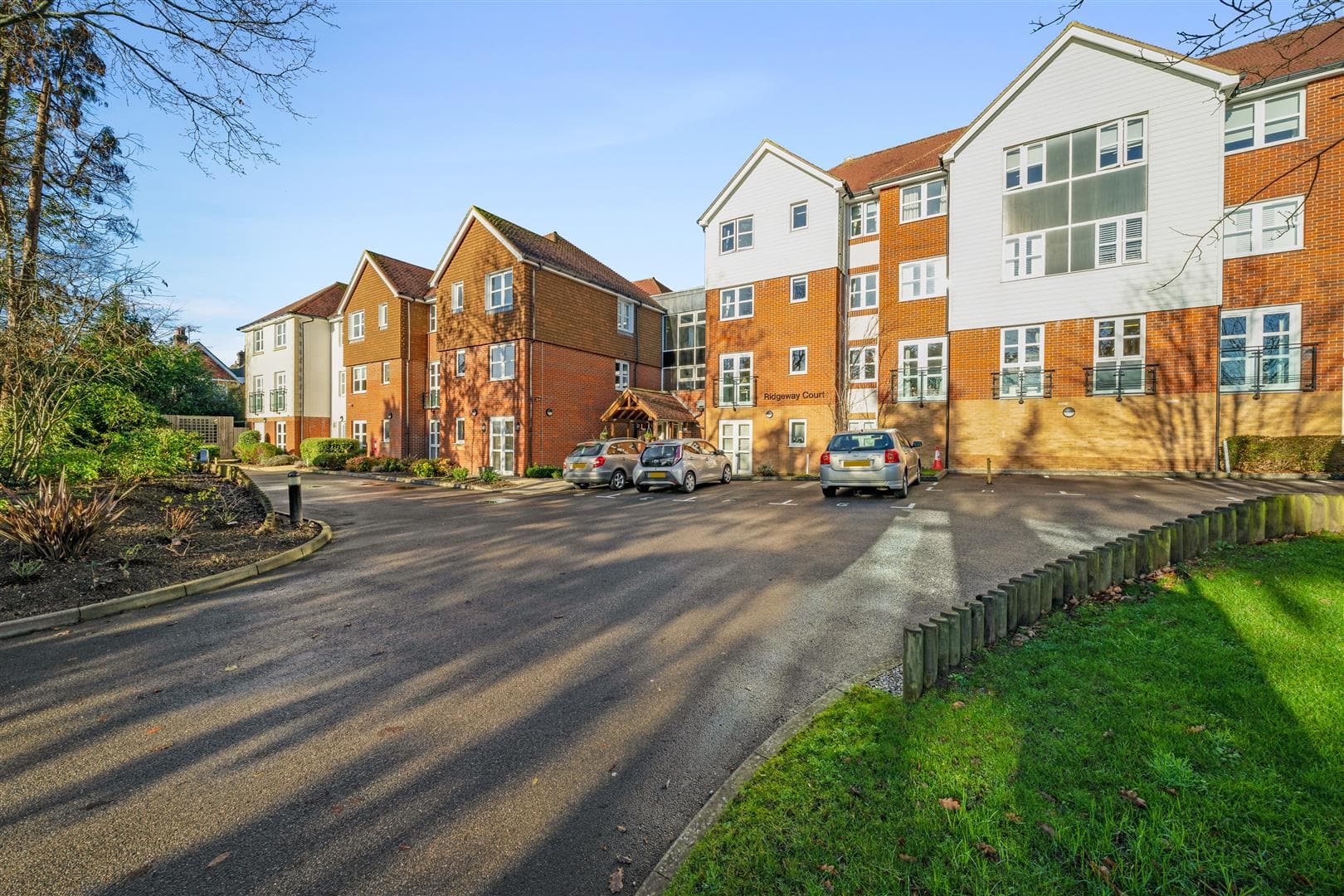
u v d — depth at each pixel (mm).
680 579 7082
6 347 10805
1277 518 7305
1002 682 3793
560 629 5461
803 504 13109
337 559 8539
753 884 2256
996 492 13406
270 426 36844
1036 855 2324
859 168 26891
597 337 26438
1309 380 14867
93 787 3107
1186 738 3025
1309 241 14906
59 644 5223
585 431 25641
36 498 9000
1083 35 17500
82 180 12602
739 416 24094
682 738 3527
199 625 5711
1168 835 2340
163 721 3818
